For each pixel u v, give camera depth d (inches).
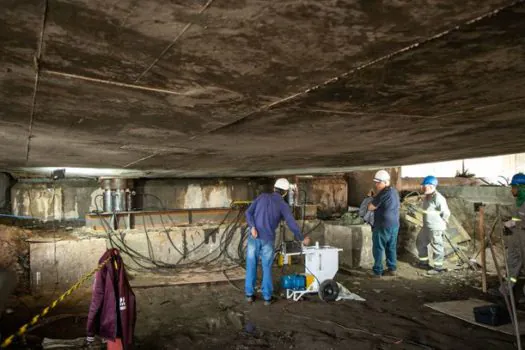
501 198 305.4
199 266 280.5
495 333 165.9
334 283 211.2
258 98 57.9
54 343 147.4
